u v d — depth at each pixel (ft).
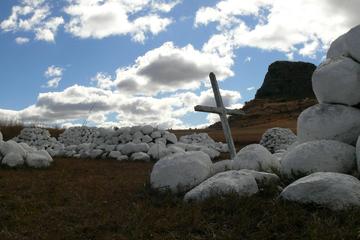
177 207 22.56
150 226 20.01
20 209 24.25
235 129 149.38
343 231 17.62
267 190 22.99
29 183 32.99
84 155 59.00
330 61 26.99
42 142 71.82
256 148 27.91
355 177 22.30
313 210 20.29
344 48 27.22
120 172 40.83
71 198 27.35
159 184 26.40
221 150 68.39
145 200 25.41
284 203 20.71
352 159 23.91
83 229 20.36
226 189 22.47
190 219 20.27
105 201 26.04
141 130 59.77
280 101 237.45
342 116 25.61
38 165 42.42
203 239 18.29
